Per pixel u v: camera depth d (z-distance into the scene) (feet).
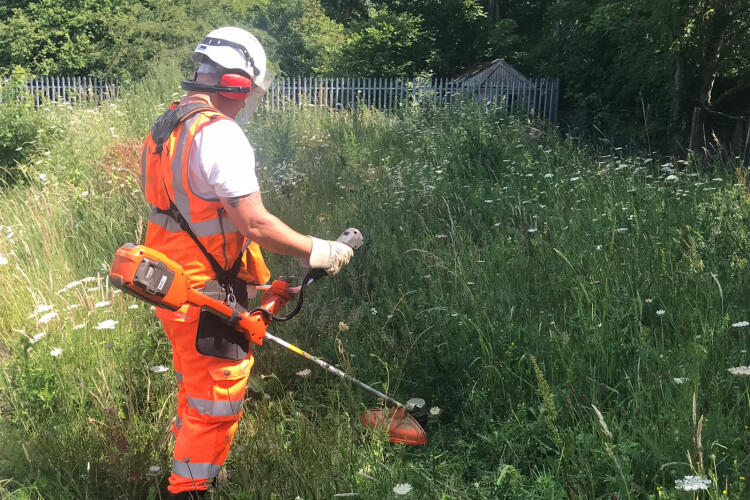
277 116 34.99
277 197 21.77
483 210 19.15
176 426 9.00
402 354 12.01
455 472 8.95
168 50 69.92
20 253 17.63
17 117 31.35
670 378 9.66
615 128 51.47
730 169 23.58
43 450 9.57
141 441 9.59
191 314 7.70
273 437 9.53
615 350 10.79
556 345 11.02
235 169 7.28
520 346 11.39
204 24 73.46
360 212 18.94
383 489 8.55
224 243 7.72
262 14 94.94
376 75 88.69
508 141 30.78
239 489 8.32
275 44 85.05
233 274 7.93
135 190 21.50
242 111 8.65
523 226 17.97
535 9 97.86
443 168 23.76
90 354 12.05
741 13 42.47
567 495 7.77
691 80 46.75
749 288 12.17
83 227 19.06
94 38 76.18
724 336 10.69
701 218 16.06
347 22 120.98
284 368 11.93
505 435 9.36
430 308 12.93
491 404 10.33
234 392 8.06
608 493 8.02
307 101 42.14
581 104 55.83
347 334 12.66
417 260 15.71
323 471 8.75
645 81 49.75
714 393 9.25
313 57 98.78
